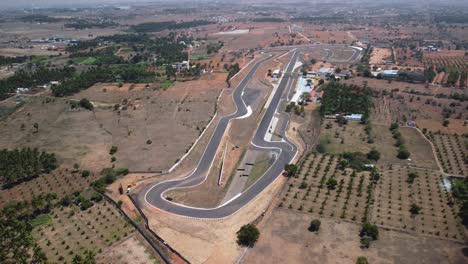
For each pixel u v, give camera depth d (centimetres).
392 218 12431
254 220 12544
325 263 10488
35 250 10838
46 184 15000
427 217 12438
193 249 11162
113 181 15150
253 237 11294
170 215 12962
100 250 11175
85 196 14138
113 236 11850
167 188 14762
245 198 14000
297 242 11369
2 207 13462
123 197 14088
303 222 12331
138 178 15475
